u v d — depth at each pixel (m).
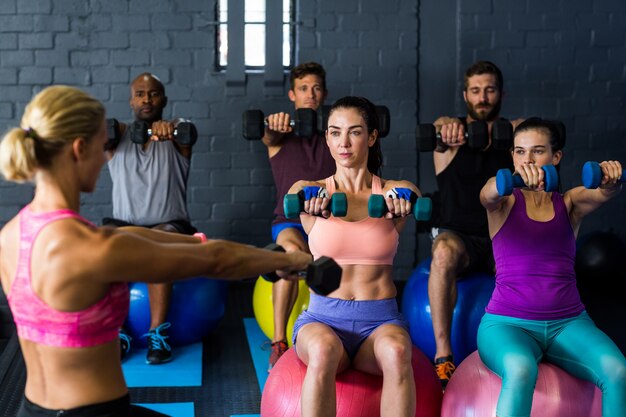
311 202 2.32
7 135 1.53
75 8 4.55
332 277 1.72
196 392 3.23
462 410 2.44
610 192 2.46
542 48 4.75
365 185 2.56
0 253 1.59
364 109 2.53
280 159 3.76
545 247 2.51
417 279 3.54
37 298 1.52
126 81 4.61
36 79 4.56
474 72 3.66
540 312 2.47
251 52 4.70
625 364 2.30
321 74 3.92
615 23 4.75
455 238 3.33
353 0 4.66
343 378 2.42
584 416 2.38
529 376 2.28
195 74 4.64
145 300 3.62
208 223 4.75
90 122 1.57
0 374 3.36
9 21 4.52
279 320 3.43
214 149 4.70
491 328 2.48
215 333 4.04
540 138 2.64
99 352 1.56
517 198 2.55
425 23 4.71
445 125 3.46
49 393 1.55
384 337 2.32
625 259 3.97
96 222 4.69
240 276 1.62
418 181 4.79
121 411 1.59
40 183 1.57
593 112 4.80
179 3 4.60
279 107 4.69
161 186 3.87
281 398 2.46
